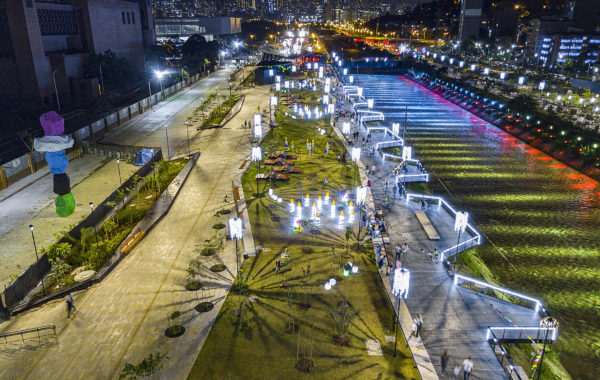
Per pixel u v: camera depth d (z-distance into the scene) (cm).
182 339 2484
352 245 3706
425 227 4181
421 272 3394
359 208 4475
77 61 9881
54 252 3144
